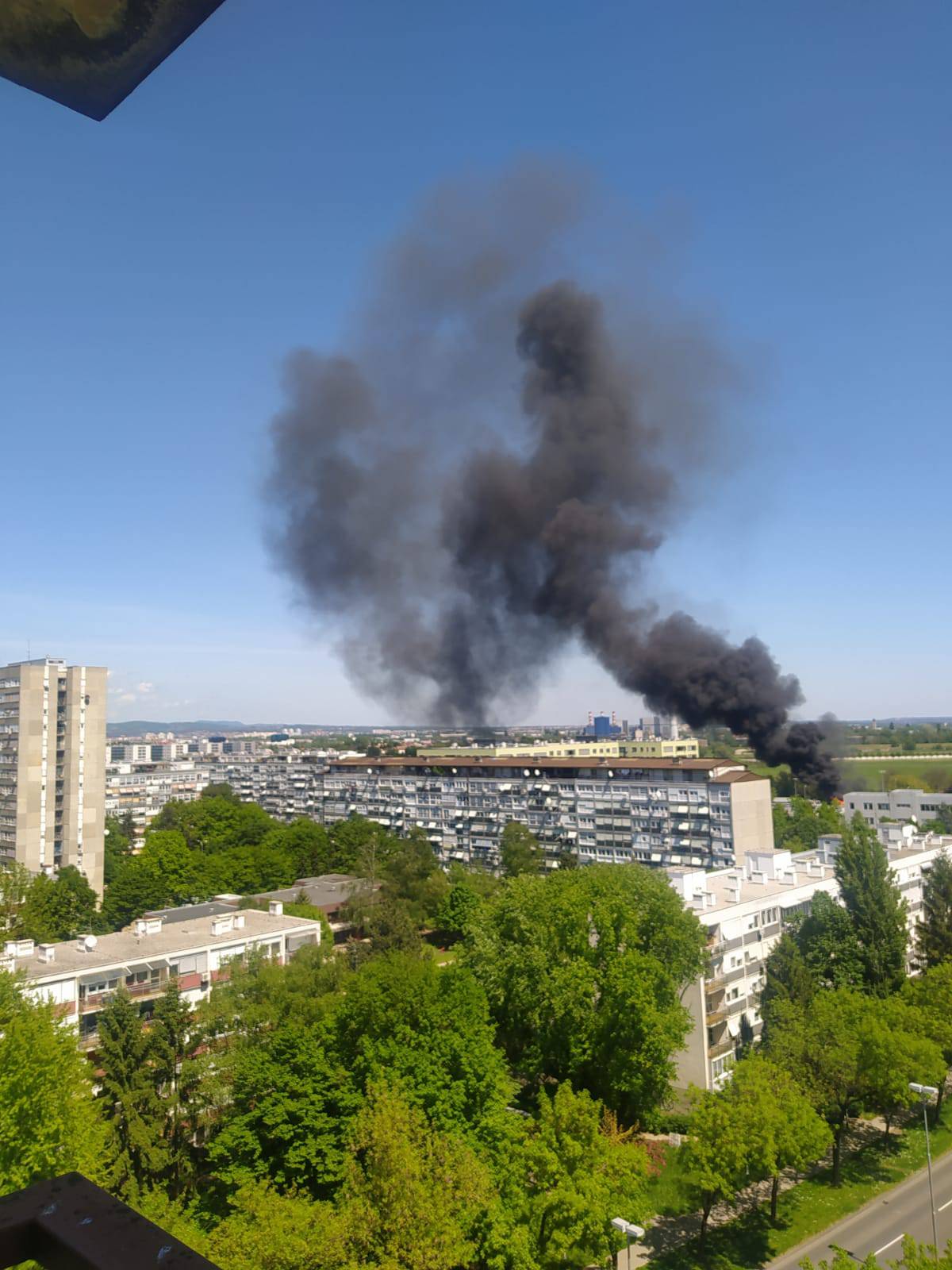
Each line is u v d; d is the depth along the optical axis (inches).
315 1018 1608.0
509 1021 1802.4
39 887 3186.5
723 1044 1952.5
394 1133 1109.1
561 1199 1123.3
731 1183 1362.0
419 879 3548.2
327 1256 1013.8
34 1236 109.8
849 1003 1747.0
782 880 2404.0
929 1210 1454.2
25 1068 1084.5
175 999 1489.9
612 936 1694.1
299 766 6437.0
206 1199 1417.3
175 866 3878.0
